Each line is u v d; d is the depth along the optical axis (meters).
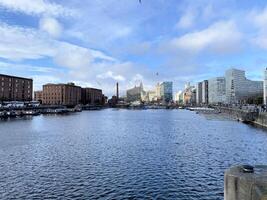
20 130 93.88
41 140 70.00
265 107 137.12
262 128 96.38
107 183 33.34
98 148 57.59
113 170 39.28
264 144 62.00
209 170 39.06
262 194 6.99
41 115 195.12
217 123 123.19
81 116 188.12
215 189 30.72
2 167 41.50
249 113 121.56
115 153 51.81
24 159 47.03
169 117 175.75
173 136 77.62
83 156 49.19
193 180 34.16
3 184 33.28
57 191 30.75
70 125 115.00
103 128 102.25
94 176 36.34
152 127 106.25
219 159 46.38
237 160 45.66
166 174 37.00
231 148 57.03
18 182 34.03
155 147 58.53
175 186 31.88
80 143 64.88
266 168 8.11
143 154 50.75
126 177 35.69
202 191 30.12
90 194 29.69
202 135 79.56
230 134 81.06
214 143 64.06
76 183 33.47
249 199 7.16
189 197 28.34
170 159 46.34
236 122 127.31
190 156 48.81
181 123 125.31
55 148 57.81
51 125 114.50
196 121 137.38
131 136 78.00
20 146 60.44
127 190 30.75
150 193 29.70
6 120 144.00
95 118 165.38
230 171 7.83
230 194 7.54
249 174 7.50
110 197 28.70
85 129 98.38
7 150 55.56
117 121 140.12
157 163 43.41
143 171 38.59
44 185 32.88
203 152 52.62
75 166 41.81
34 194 29.86
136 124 121.00
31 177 36.16
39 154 51.34
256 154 50.62
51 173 38.03
